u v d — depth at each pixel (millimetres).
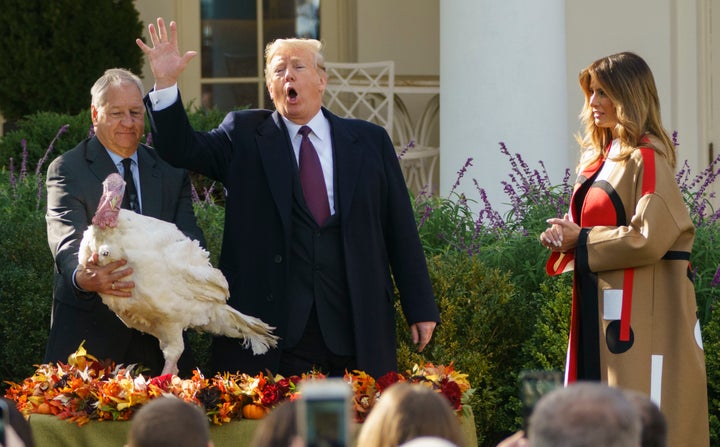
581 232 8836
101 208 8203
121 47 19781
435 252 12773
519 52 15086
